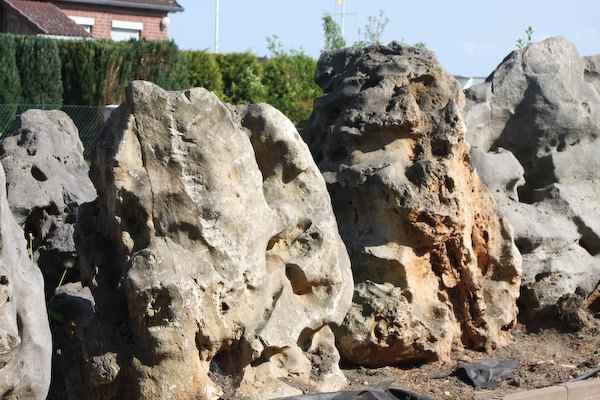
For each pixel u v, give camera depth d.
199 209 8.66
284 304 9.27
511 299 11.91
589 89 13.96
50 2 42.62
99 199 8.99
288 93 31.27
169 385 8.39
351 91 11.61
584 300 13.13
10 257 7.73
